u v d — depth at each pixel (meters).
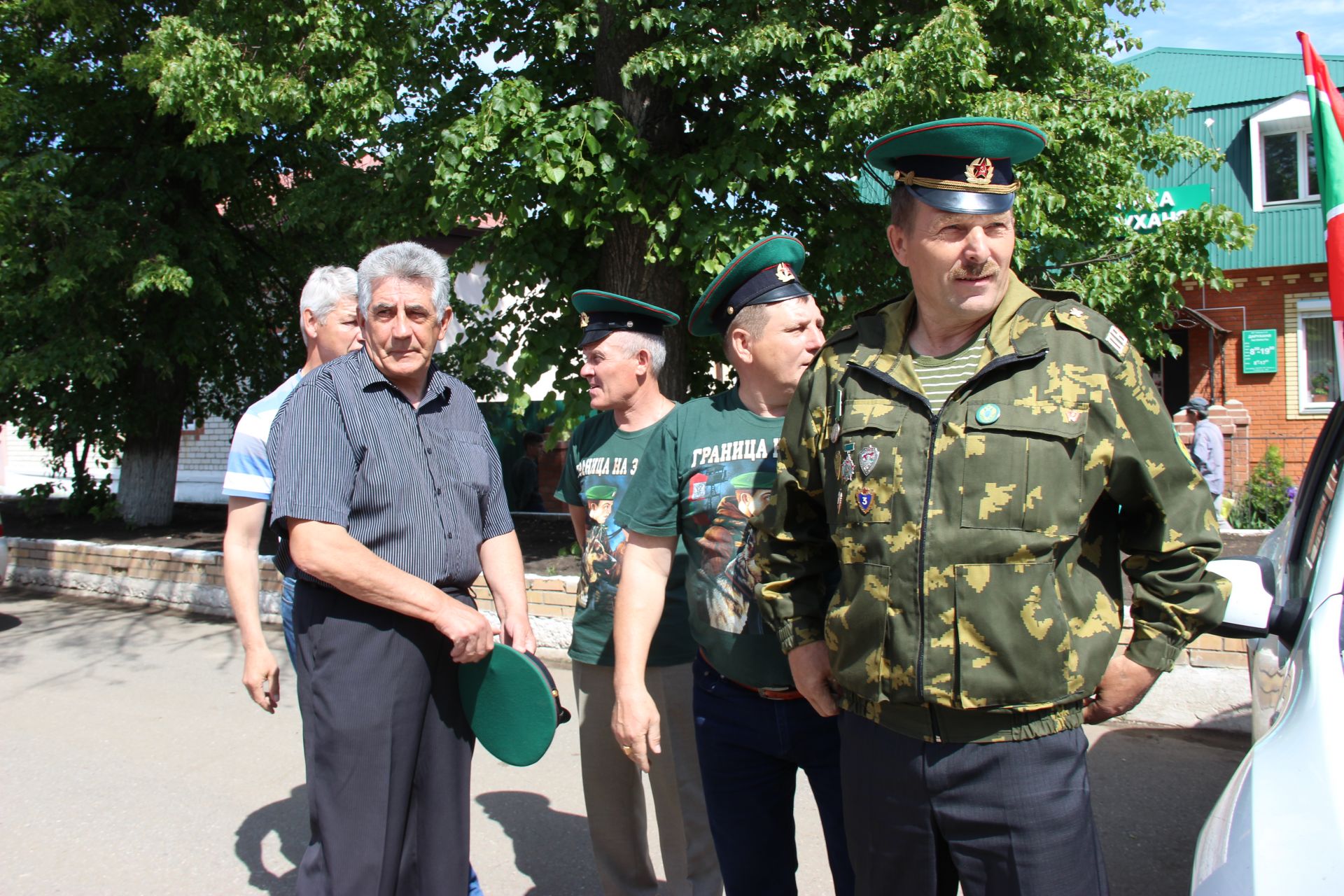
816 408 1.86
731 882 2.38
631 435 2.97
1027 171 6.34
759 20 6.18
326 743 2.26
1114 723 4.71
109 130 10.20
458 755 2.44
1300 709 1.76
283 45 7.31
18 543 9.31
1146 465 1.58
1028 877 1.61
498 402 12.98
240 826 3.89
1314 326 14.62
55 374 9.11
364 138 7.48
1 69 9.59
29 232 9.11
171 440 11.21
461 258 7.19
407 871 2.41
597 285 7.33
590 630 2.85
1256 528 10.87
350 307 3.04
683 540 2.45
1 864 3.56
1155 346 7.32
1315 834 1.49
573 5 6.84
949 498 1.60
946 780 1.65
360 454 2.32
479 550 2.68
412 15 6.98
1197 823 3.62
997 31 6.50
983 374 1.62
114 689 5.84
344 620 2.28
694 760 2.82
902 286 7.07
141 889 3.38
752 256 2.33
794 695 2.22
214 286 9.81
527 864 3.52
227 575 2.91
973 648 1.58
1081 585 1.63
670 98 6.89
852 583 1.73
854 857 1.84
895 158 1.74
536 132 6.02
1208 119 15.14
